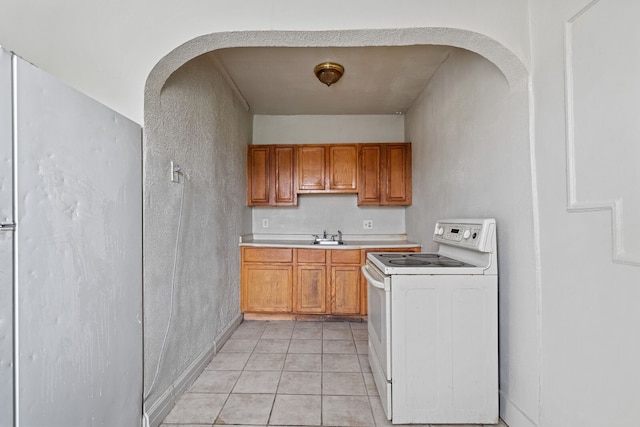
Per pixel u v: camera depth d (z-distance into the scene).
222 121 2.76
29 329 0.98
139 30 1.59
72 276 1.14
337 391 1.99
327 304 3.34
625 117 1.01
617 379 1.05
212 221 2.52
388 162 3.61
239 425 1.67
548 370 1.37
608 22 1.06
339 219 3.92
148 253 1.63
